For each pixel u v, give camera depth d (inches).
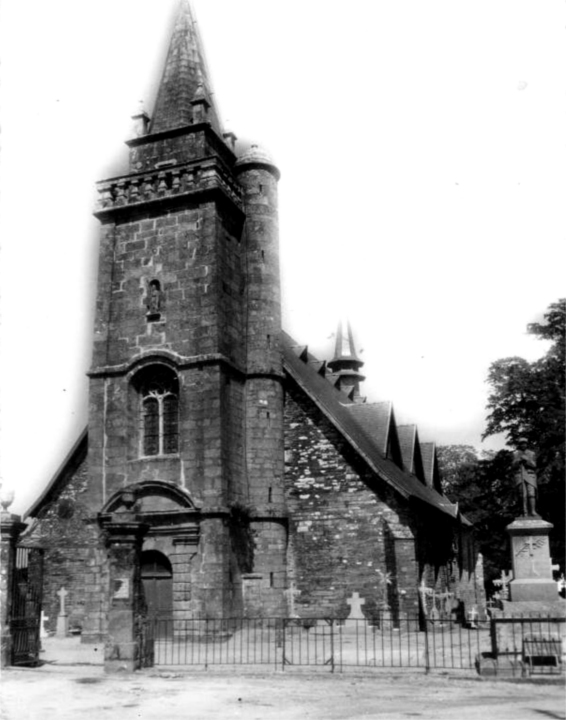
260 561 1074.1
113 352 1111.6
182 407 1049.5
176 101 1245.1
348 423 1288.1
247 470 1104.8
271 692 579.8
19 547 783.1
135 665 689.0
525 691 567.2
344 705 523.8
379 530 1099.9
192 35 1307.8
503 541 1774.1
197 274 1089.4
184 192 1117.1
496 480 1557.6
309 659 792.9
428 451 1696.6
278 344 1171.3
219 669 702.5
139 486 1038.4
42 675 675.4
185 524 1002.1
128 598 701.3
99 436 1085.1
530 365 1455.5
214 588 971.3
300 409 1170.6
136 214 1145.4
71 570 1197.7
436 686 593.3
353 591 1088.2
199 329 1068.5
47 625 1179.9
